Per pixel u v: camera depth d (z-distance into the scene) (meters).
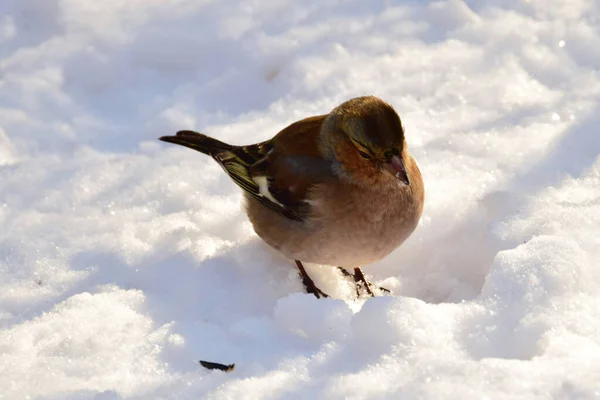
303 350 8.10
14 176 11.94
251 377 7.77
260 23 14.30
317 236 9.56
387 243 9.54
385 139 8.95
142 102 13.40
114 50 14.02
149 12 14.60
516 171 11.02
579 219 9.66
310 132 9.77
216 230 10.91
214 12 14.49
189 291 9.62
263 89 13.41
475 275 9.98
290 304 8.46
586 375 7.03
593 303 8.08
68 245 10.61
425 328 7.91
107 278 9.99
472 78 12.98
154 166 12.05
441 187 10.97
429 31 13.91
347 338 8.06
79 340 8.62
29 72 13.77
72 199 11.52
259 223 10.12
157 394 7.66
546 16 13.77
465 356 7.73
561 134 11.51
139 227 10.88
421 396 7.06
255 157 10.29
